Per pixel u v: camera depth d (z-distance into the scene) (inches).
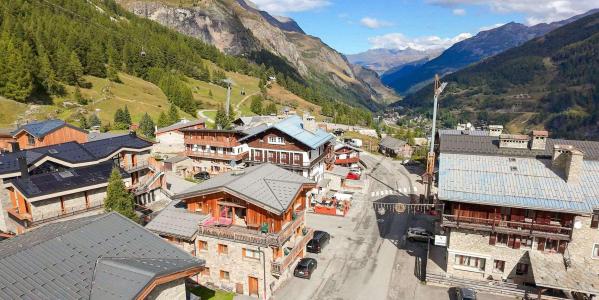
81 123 4603.8
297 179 1753.2
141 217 2068.2
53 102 5226.4
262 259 1459.2
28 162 1925.4
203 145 3307.1
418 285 1595.7
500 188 1556.3
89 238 1046.4
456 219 1574.8
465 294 1423.5
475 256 1588.3
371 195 2844.5
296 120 3065.9
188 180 3100.4
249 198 1467.8
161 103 6505.9
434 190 2628.0
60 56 5812.0
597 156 2070.6
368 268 1727.4
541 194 1503.4
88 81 6353.3
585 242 1477.6
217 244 1529.3
